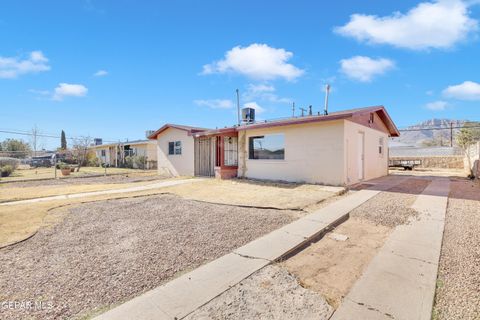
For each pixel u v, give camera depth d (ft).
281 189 29.01
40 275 9.69
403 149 99.50
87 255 11.55
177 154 52.42
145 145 82.07
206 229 15.28
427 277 9.09
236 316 7.04
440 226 14.85
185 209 20.65
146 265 10.46
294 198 23.53
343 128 29.86
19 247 12.60
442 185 31.53
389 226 15.60
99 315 7.14
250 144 39.91
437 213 17.67
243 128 38.78
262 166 38.01
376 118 42.52
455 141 110.52
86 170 72.43
